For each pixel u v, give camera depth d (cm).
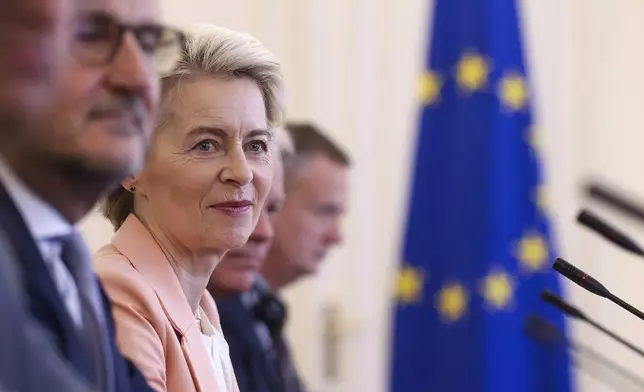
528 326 410
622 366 637
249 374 341
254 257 336
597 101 684
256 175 233
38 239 145
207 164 227
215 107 227
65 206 148
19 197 143
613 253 661
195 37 228
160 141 227
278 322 395
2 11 129
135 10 150
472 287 556
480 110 567
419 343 565
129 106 148
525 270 558
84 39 145
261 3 636
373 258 656
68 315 141
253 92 233
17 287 128
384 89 663
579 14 684
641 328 646
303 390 408
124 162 146
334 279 650
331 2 654
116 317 206
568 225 670
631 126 682
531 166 571
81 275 155
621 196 630
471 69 570
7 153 140
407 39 666
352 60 657
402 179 661
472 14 574
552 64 681
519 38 581
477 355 550
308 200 443
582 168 679
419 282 568
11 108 133
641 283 657
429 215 570
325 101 650
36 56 132
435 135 573
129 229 228
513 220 562
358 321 652
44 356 129
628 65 684
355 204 654
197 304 234
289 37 646
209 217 227
